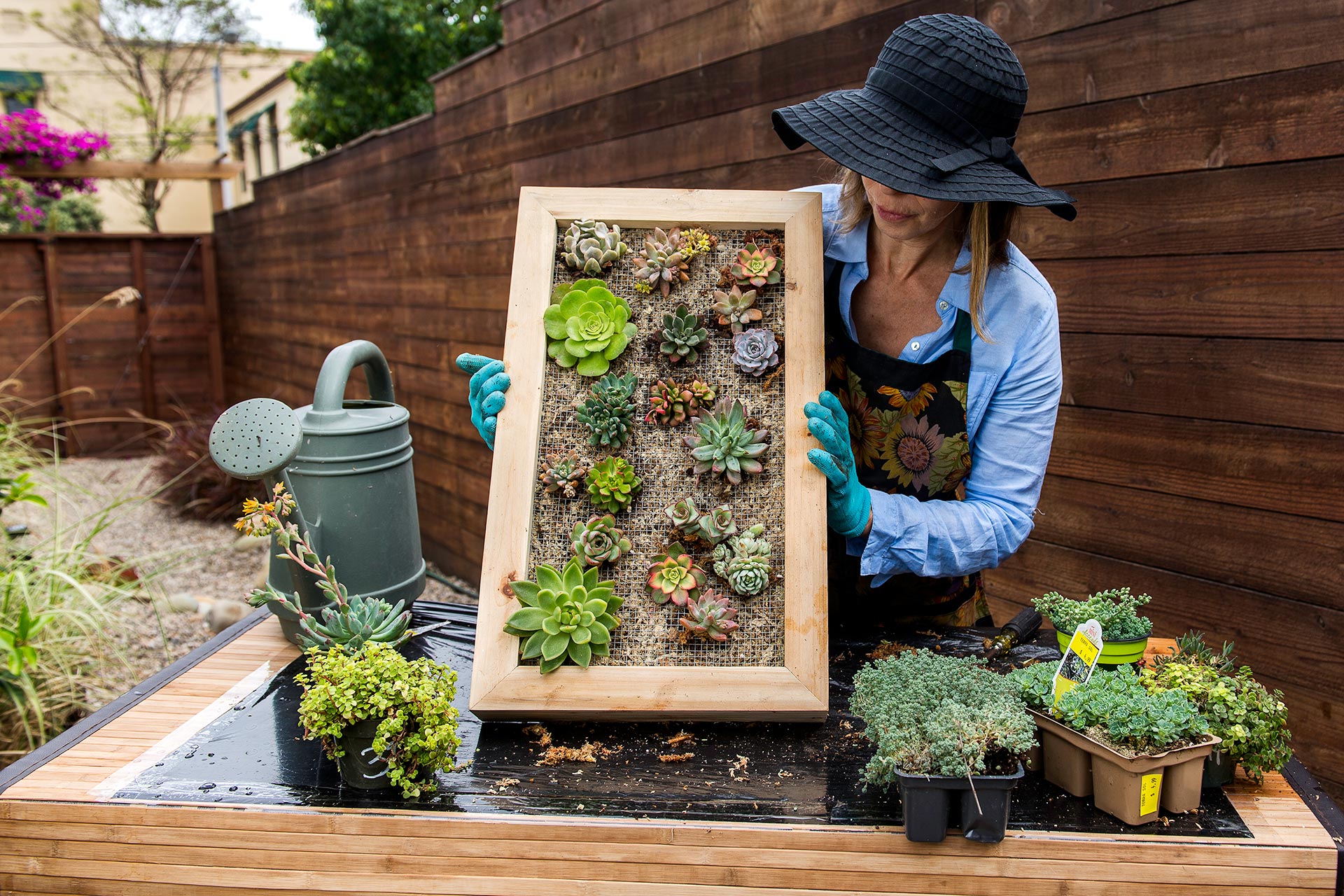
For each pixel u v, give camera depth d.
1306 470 1.52
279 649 1.45
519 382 1.29
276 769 1.11
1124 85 1.70
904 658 1.10
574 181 3.14
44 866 1.05
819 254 1.30
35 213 7.07
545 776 1.07
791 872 0.97
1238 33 1.53
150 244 7.17
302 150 7.98
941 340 1.31
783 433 1.27
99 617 2.93
